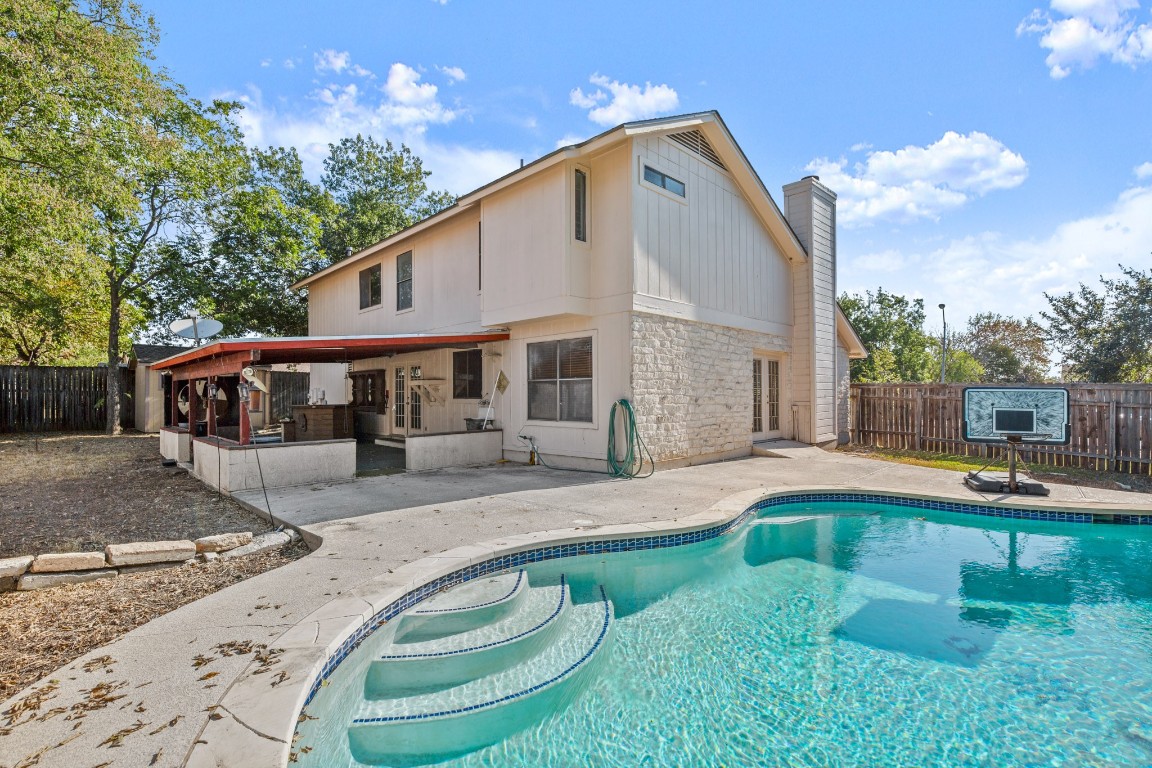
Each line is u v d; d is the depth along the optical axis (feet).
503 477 28.37
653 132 29.84
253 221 60.95
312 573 13.19
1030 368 94.94
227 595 11.75
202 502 23.49
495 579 14.65
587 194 30.60
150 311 68.33
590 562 17.03
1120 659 12.42
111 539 17.83
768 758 9.23
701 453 33.45
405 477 28.43
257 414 57.06
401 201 90.63
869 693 11.12
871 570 18.10
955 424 39.37
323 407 40.70
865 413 45.42
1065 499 22.97
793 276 42.98
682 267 32.12
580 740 9.86
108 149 38.96
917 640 13.38
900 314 91.56
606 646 12.92
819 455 37.09
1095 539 20.90
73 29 35.19
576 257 29.63
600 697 11.10
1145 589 16.51
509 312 32.42
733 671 12.00
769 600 15.76
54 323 63.67
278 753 6.51
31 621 11.32
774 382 42.73
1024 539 21.07
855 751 9.40
